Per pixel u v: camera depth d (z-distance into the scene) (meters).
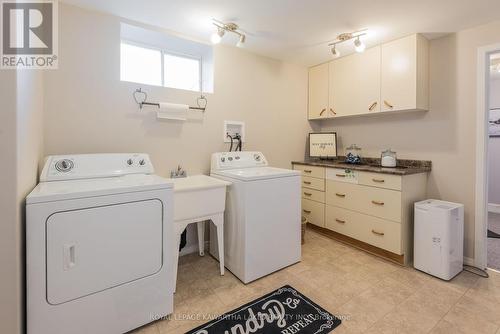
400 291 1.80
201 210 1.89
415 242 2.12
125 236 1.36
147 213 1.43
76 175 1.64
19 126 1.10
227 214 2.12
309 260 2.30
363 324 1.47
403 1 1.78
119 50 2.03
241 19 2.05
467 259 2.21
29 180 1.31
